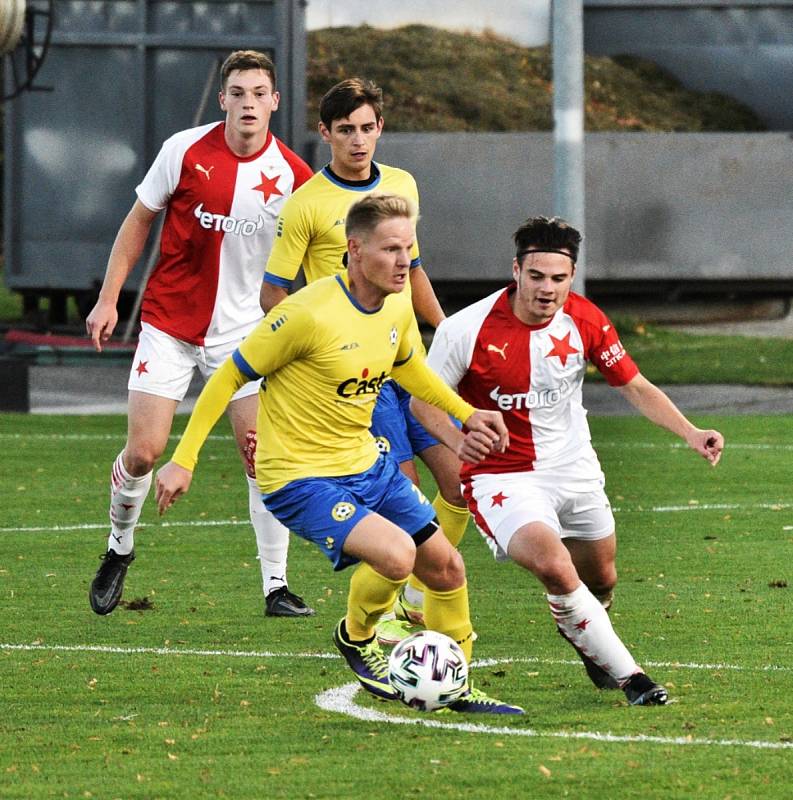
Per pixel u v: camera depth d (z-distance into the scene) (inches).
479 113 3196.4
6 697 705.6
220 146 894.4
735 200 2972.4
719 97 3240.7
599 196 2942.9
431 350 736.3
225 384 665.6
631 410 2146.9
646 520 1274.6
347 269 668.7
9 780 571.2
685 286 3016.7
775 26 3208.7
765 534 1204.5
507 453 724.7
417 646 668.1
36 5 2815.0
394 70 3255.4
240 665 772.0
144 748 616.4
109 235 2888.8
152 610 925.2
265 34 2817.4
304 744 620.7
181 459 659.4
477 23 3331.7
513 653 800.3
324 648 813.9
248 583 1017.5
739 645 816.3
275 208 901.2
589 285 2994.6
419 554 686.5
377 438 842.2
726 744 611.8
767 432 1873.8
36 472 1557.6
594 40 3287.4
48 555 1122.0
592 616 682.2
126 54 2839.6
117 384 2482.8
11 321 3102.9
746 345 2728.8
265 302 871.7
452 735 633.6
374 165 874.1
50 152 2881.4
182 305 903.1
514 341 713.6
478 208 2925.7
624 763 585.6
